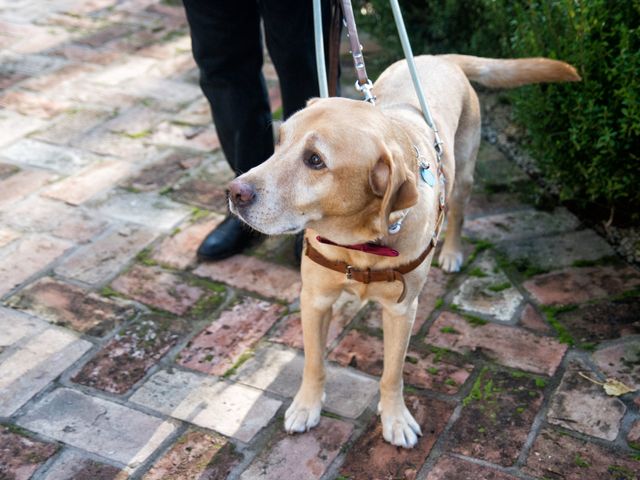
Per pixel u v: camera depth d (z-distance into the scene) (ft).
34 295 10.53
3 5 19.88
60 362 9.45
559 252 11.48
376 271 7.48
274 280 11.04
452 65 10.16
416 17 15.52
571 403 8.91
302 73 10.34
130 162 13.66
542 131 12.19
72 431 8.52
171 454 8.29
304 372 8.62
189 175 13.35
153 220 12.19
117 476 8.02
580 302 10.46
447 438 8.52
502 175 13.46
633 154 11.05
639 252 11.32
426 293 10.76
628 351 9.60
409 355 9.67
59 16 19.38
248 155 11.27
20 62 17.02
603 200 12.24
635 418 8.70
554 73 10.31
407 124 8.04
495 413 8.81
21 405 8.82
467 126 10.22
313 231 7.50
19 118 14.87
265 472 8.10
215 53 10.33
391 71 9.82
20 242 11.55
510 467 8.16
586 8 10.85
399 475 8.09
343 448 8.41
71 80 16.38
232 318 10.29
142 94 15.96
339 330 10.13
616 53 11.23
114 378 9.26
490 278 11.02
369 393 9.14
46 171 13.30
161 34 18.70
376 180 6.59
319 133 6.47
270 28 9.96
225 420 8.73
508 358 9.59
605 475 8.05
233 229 11.43
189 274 11.09
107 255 11.38
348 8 8.19
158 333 9.98
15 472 8.01
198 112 15.39
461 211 10.86
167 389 9.12
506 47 13.75
